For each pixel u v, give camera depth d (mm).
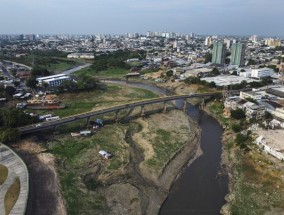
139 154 119062
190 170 110000
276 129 136750
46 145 120562
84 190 90500
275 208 83312
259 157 110250
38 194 84625
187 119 167875
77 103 190375
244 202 87750
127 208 84625
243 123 147875
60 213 77750
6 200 76562
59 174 97500
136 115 168500
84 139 129375
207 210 86312
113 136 134625
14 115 130250
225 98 192625
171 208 87000
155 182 100000
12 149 109062
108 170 104375
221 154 124000
